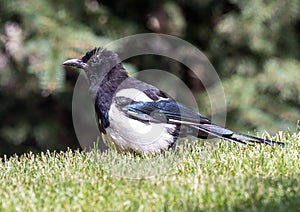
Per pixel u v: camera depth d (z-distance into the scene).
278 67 15.55
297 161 8.17
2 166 8.96
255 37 15.59
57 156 9.30
